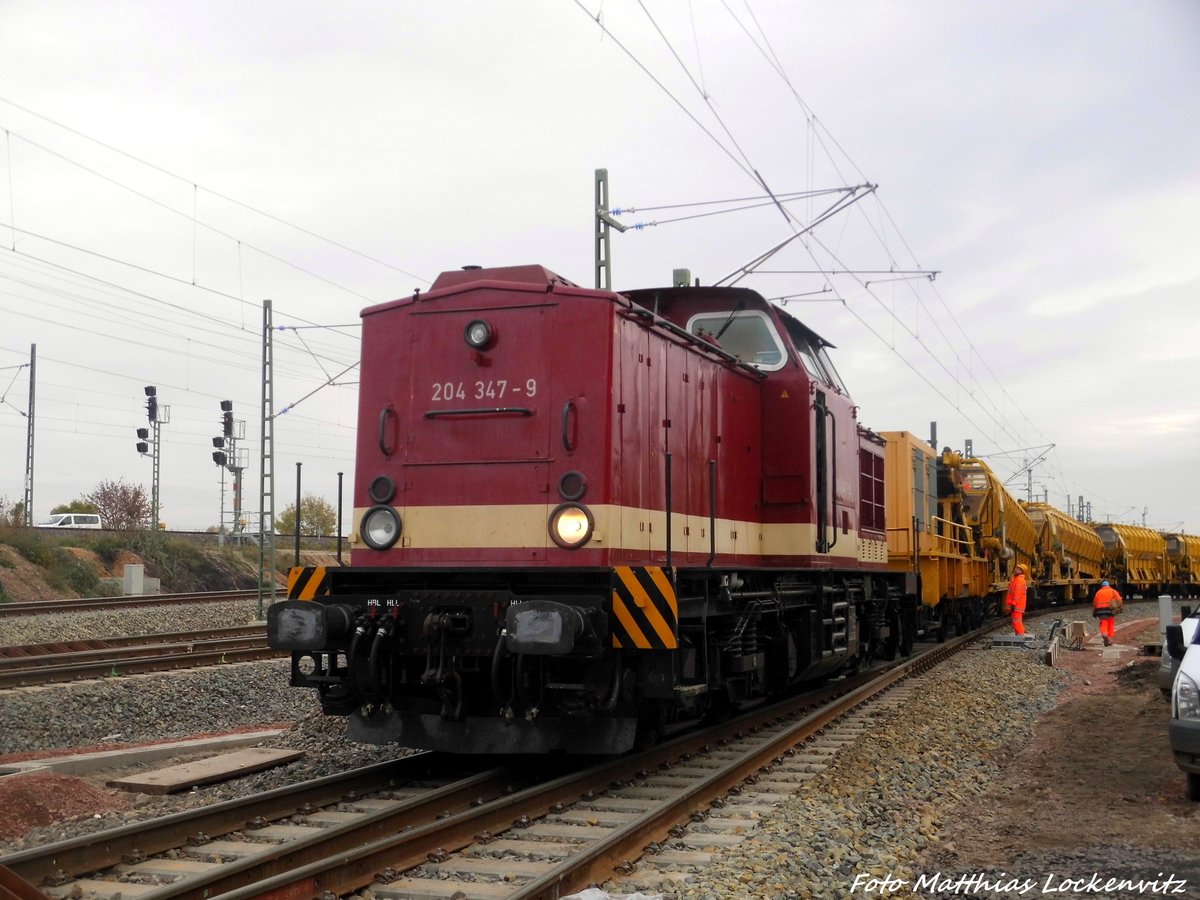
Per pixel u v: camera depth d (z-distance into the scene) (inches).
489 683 343.0
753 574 445.4
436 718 332.8
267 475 988.6
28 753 427.8
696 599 365.4
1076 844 285.1
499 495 345.1
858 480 564.1
